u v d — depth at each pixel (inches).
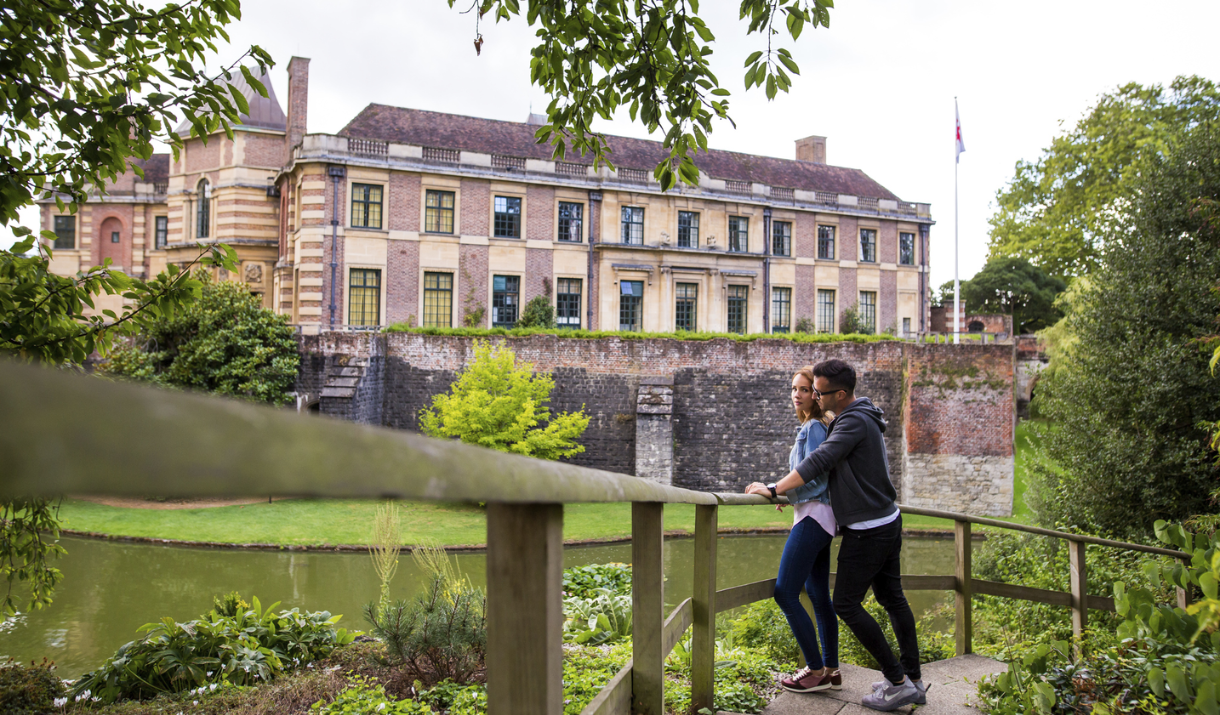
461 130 1374.3
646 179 1389.0
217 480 15.8
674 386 1108.5
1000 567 402.0
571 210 1353.3
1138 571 308.8
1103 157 1411.2
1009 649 269.6
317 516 826.8
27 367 13.1
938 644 289.4
